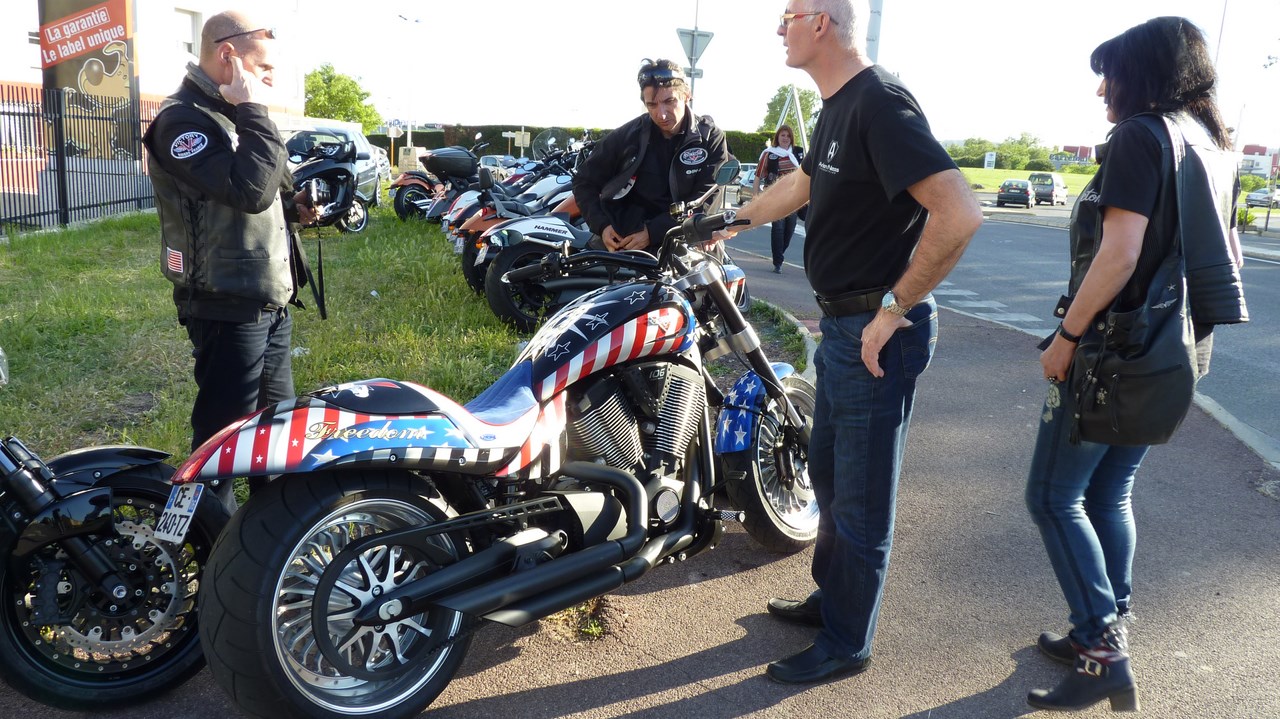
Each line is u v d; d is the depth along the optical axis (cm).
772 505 381
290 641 257
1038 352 768
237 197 292
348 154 1328
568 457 320
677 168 500
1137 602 350
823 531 325
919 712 284
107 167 1542
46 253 1052
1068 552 284
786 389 395
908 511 431
